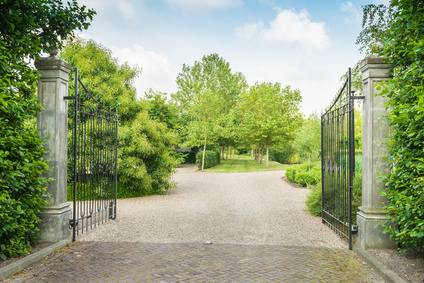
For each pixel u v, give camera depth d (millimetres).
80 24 5625
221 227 6695
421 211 3480
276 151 37719
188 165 34812
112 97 12305
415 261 4078
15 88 4535
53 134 5203
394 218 4129
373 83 4867
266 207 9438
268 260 4375
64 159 5453
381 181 4805
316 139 20156
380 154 4852
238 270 3934
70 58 12125
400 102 4156
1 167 3879
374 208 4844
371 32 10219
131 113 13242
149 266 4090
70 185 10516
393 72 4703
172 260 4363
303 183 14406
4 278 3602
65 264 4148
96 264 4156
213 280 3578
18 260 4074
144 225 6820
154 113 29406
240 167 28312
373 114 4879
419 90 3621
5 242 4121
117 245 5168
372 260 4152
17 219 4379
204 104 27219
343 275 3762
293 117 28375
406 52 4172
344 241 5480
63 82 5363
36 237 4918
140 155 12023
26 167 4172
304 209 8945
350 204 4992
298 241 5512
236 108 30547
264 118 26781
